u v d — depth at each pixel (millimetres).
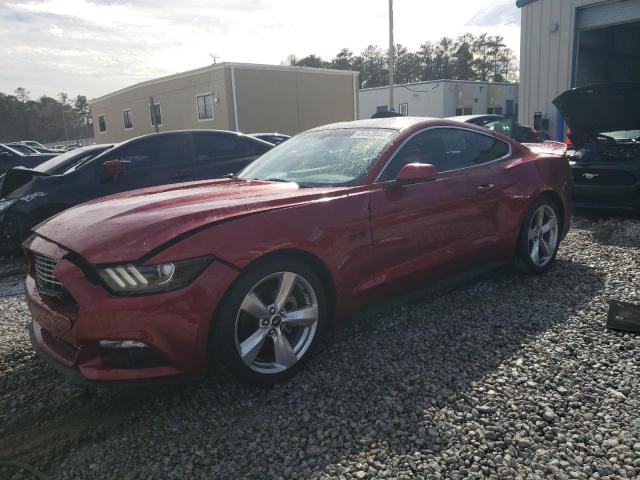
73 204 6016
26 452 2391
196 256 2453
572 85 11922
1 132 95688
